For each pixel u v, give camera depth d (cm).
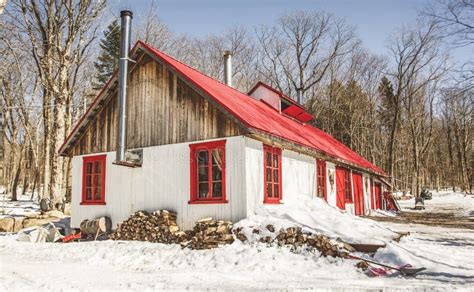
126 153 1321
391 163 3722
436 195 4362
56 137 1945
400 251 863
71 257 1038
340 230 1034
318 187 1666
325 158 1633
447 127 5109
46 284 707
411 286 659
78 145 1527
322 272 780
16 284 706
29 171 4556
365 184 2400
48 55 2016
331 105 4506
